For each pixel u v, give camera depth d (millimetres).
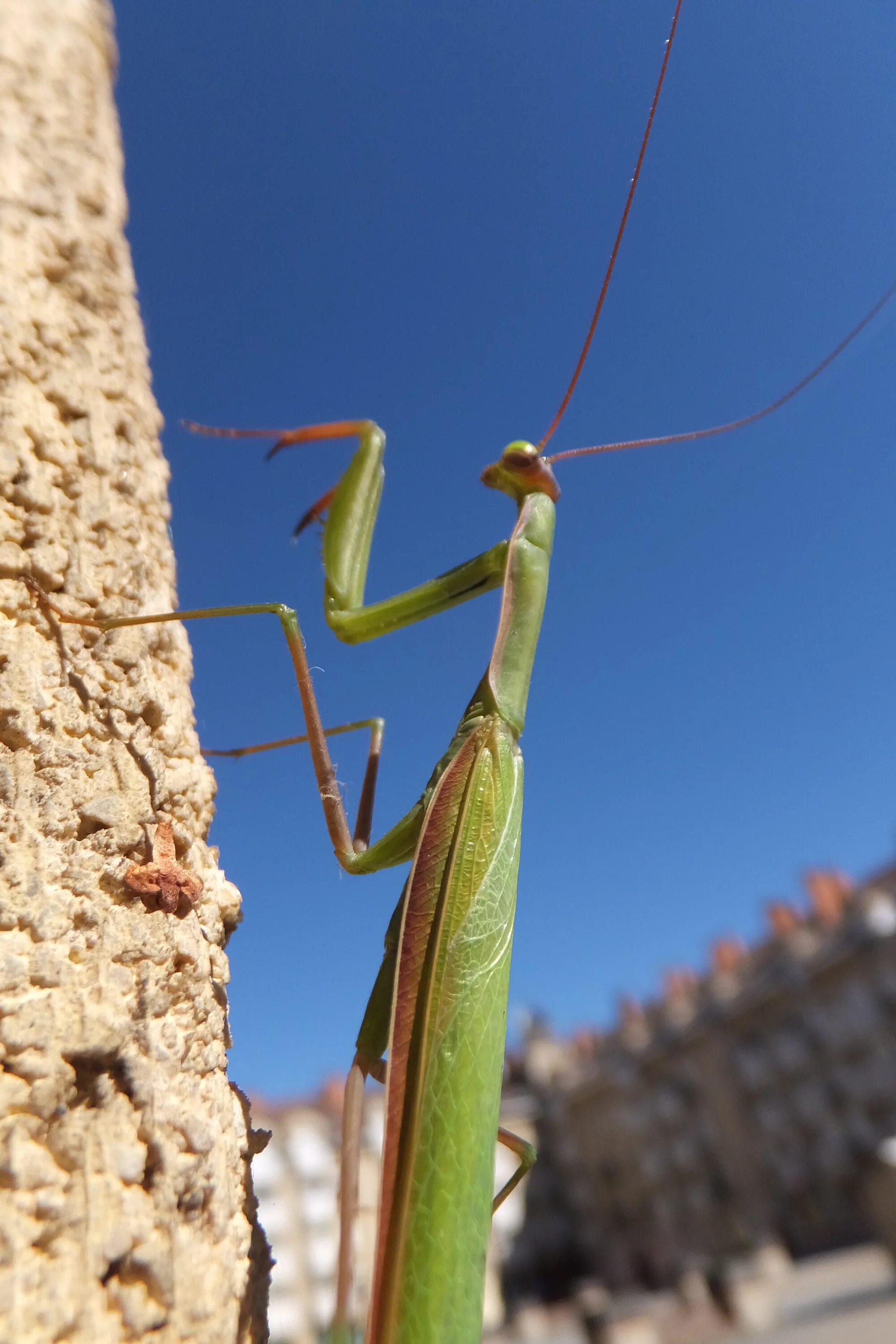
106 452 61
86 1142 45
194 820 58
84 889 49
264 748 76
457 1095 58
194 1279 47
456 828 66
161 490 66
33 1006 45
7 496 54
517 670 74
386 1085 57
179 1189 48
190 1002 52
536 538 80
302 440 82
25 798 49
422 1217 54
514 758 71
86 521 58
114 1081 47
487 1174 57
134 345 66
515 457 84
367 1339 51
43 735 50
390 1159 55
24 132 63
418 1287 52
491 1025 61
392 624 77
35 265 60
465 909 63
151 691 57
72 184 65
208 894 58
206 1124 50
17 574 53
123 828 52
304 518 84
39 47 66
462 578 78
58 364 59
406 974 60
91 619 55
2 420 55
